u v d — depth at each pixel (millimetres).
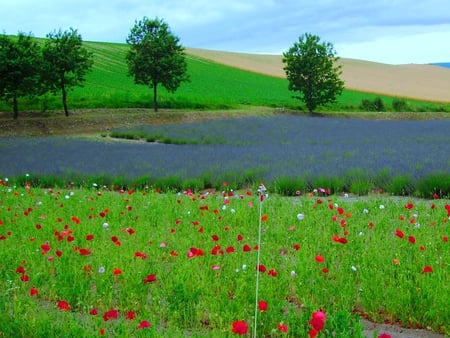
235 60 99188
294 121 46812
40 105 48844
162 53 49656
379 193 14445
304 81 60375
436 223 9195
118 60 80562
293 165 18047
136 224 9555
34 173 17562
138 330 4699
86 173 17297
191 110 53344
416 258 6957
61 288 5895
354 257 7023
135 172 17391
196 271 6418
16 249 7625
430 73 103312
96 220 9844
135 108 52250
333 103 62312
